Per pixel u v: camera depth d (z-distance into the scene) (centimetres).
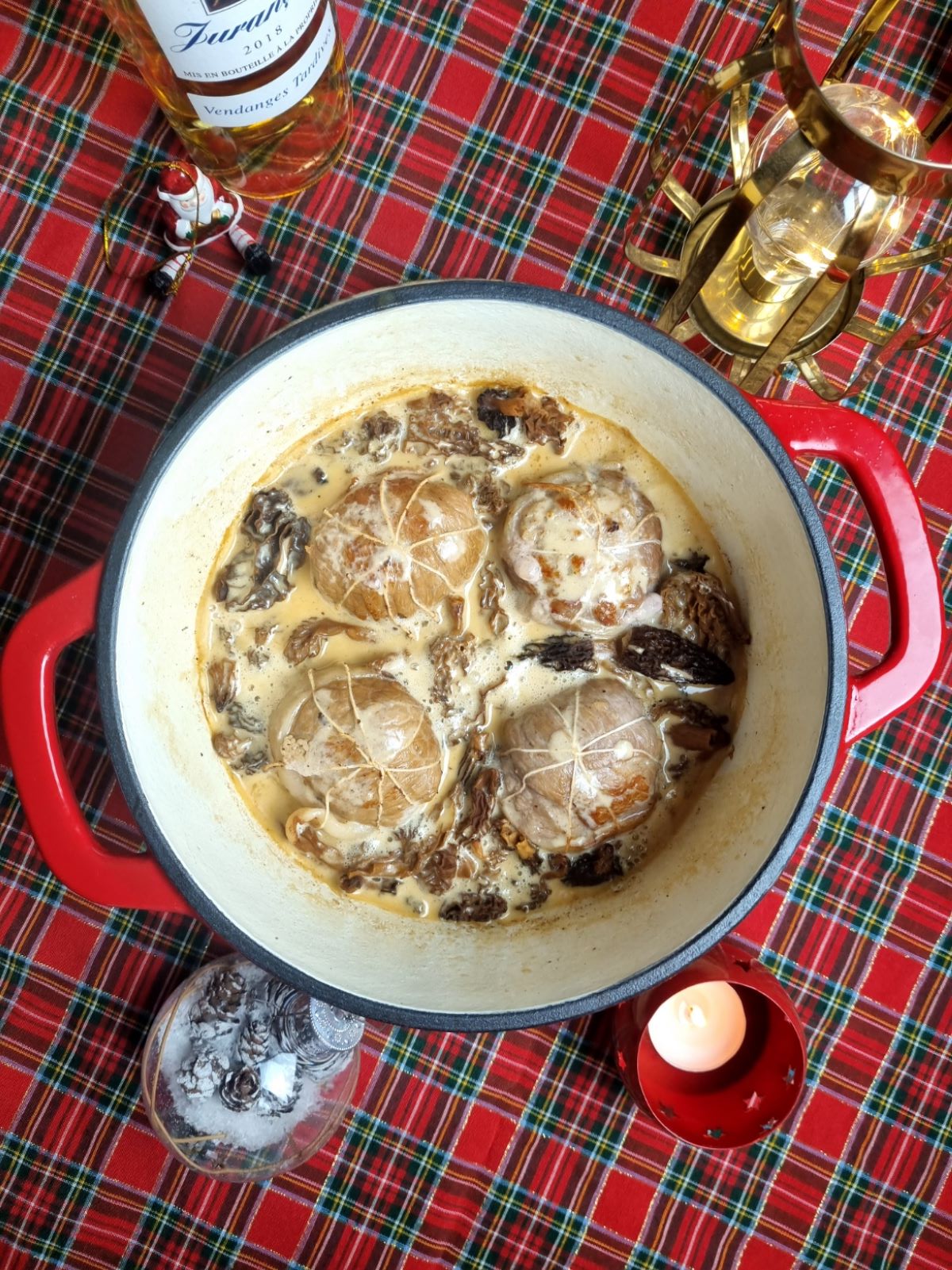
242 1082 44
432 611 43
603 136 48
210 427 39
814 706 38
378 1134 49
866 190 40
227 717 44
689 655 43
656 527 43
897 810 50
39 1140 48
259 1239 49
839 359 49
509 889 44
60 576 47
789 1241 49
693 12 48
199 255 47
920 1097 50
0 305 47
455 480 44
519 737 42
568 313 38
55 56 47
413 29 48
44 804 37
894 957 50
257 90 37
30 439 48
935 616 39
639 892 43
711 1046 47
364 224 48
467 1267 49
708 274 42
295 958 38
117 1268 48
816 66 44
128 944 48
